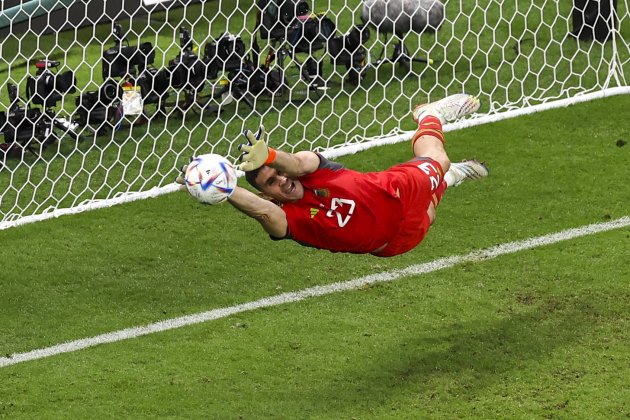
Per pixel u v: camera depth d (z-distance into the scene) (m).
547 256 27.59
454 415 20.86
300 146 35.47
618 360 22.52
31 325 25.62
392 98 38.97
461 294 25.95
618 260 27.08
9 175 34.34
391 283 26.80
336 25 42.00
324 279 27.28
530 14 45.69
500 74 40.31
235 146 35.94
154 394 22.08
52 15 46.53
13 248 29.45
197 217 30.94
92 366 23.39
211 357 23.58
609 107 36.16
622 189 31.16
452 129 35.22
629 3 44.97
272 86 39.09
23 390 22.44
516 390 21.64
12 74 42.94
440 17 40.16
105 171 34.50
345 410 21.20
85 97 37.25
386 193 20.44
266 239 29.55
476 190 31.45
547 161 33.00
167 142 36.44
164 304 26.42
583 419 20.50
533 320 24.48
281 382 22.41
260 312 25.75
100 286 27.41
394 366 22.81
